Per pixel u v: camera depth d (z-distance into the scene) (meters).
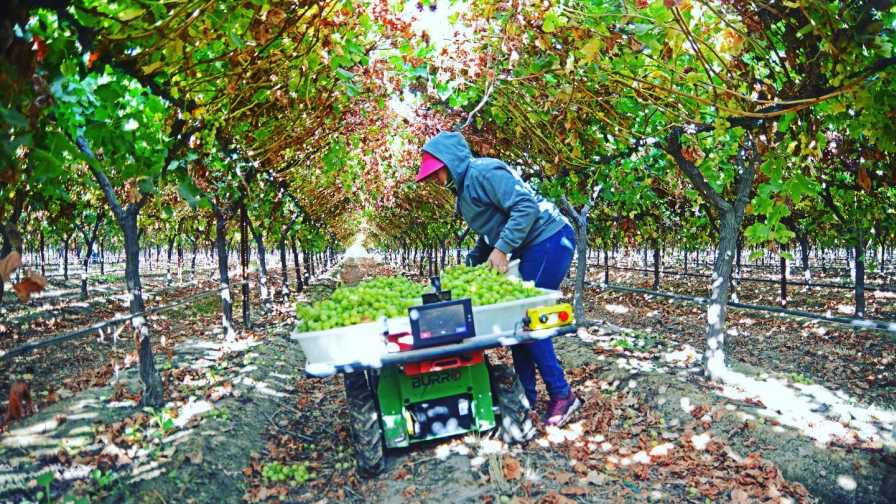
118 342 10.21
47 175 2.25
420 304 4.20
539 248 5.07
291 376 7.71
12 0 1.91
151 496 3.93
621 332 9.38
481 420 4.55
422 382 4.50
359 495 4.15
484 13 5.73
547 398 6.02
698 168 7.02
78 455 4.42
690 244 19.11
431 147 5.06
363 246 91.44
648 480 4.18
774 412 5.13
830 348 8.59
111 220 15.99
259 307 16.50
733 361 7.46
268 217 13.98
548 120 7.70
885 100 4.07
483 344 4.00
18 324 12.46
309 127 8.05
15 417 2.24
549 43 5.56
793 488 4.03
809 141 4.86
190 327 12.37
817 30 3.71
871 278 20.12
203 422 5.24
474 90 7.68
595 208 14.20
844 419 4.99
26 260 35.88
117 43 3.01
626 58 5.18
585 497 3.91
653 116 6.84
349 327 3.84
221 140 7.05
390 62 7.40
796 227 13.56
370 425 4.34
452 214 18.56
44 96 2.15
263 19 3.71
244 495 4.24
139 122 3.28
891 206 9.88
